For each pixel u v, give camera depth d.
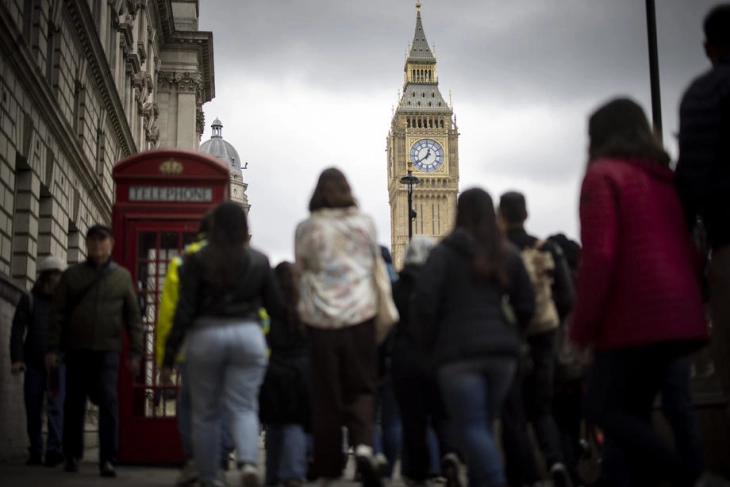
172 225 12.00
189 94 51.72
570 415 9.03
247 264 7.31
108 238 10.77
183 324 7.19
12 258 19.52
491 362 6.08
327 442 7.23
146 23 42.56
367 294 7.45
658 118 16.67
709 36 5.86
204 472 7.35
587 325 5.38
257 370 7.34
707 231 5.76
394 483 10.52
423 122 154.62
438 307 6.34
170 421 11.96
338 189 7.62
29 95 19.00
